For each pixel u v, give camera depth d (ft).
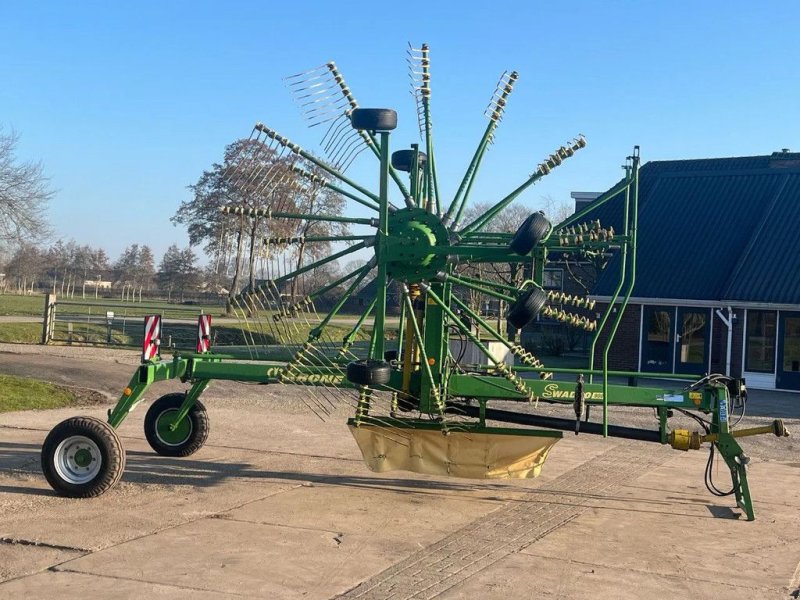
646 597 19.69
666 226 89.30
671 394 28.81
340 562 21.48
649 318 84.43
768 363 78.33
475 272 36.27
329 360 29.40
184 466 32.78
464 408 30.40
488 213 28.96
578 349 110.22
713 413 28.96
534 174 28.81
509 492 30.35
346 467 33.68
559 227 28.43
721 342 80.84
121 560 21.01
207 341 32.73
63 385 56.95
